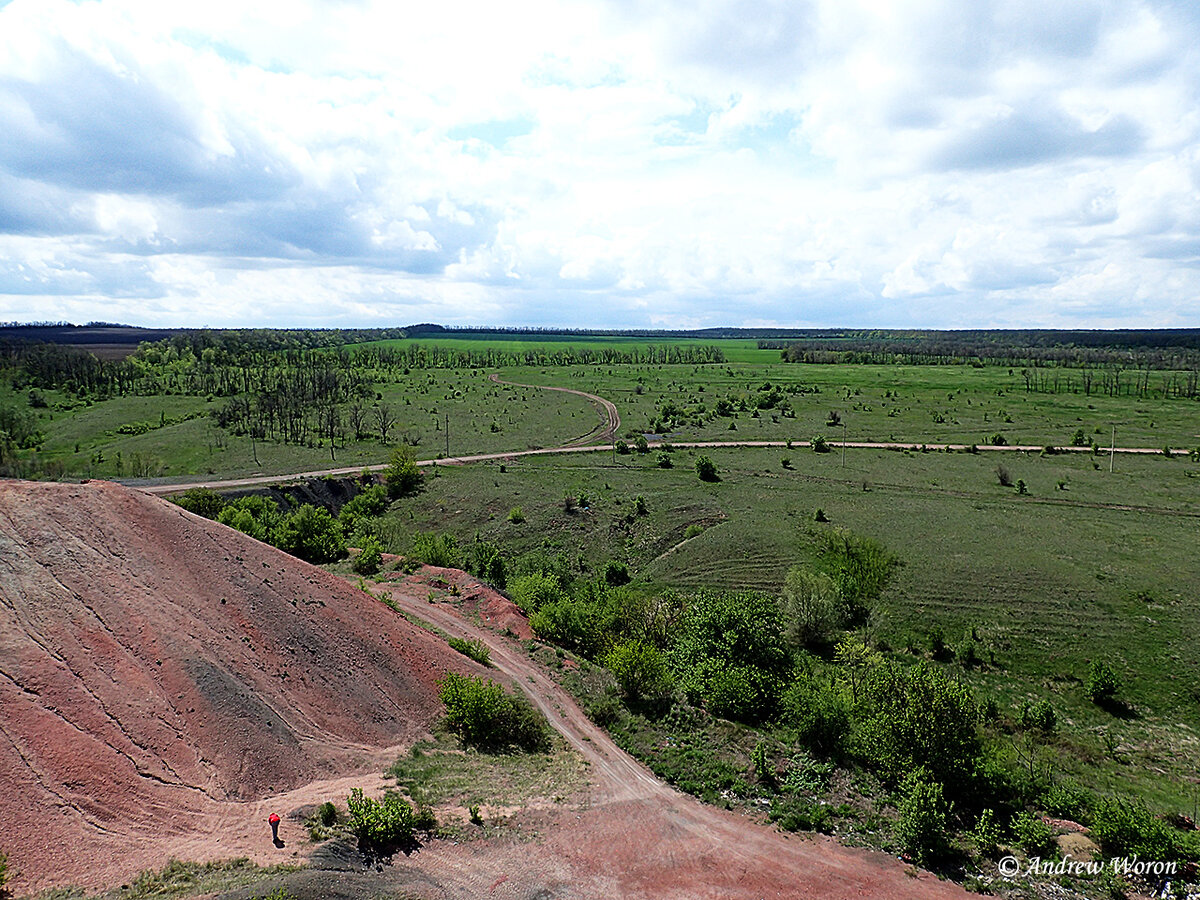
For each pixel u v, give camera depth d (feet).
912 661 176.04
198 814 71.41
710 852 81.87
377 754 93.66
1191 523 264.93
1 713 71.41
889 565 223.51
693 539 262.47
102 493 106.11
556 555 262.47
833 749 108.99
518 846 77.97
